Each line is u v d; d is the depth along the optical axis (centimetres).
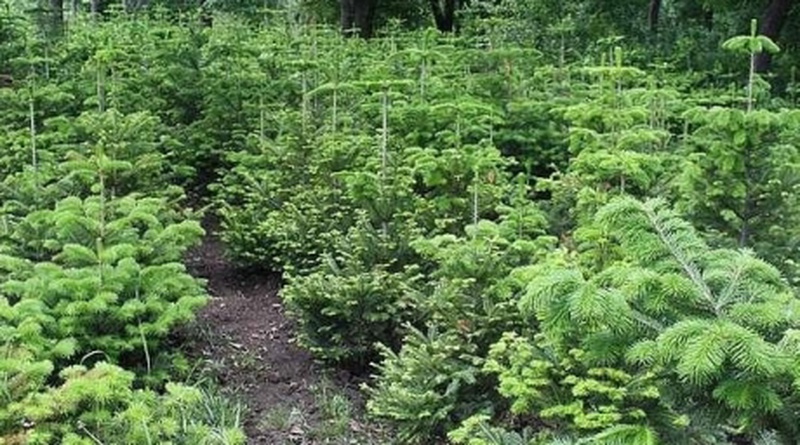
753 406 298
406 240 634
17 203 670
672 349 303
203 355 622
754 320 314
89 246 585
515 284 507
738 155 599
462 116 834
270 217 762
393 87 959
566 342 378
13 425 398
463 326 504
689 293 325
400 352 555
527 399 395
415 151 705
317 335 611
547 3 1645
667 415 356
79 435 410
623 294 331
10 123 925
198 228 627
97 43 1185
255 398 571
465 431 411
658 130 724
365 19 2114
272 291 770
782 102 1013
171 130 961
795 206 606
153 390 528
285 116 905
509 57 1035
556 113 896
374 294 587
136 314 534
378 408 504
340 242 659
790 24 1481
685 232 362
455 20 2341
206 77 1048
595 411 375
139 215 598
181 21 1516
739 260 342
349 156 786
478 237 573
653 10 1734
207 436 452
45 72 1057
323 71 1050
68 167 696
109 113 817
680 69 1370
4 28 1115
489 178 707
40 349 477
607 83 859
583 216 605
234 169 873
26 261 567
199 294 583
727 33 1534
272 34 1407
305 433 529
